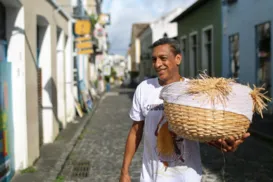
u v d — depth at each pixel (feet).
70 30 42.70
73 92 44.37
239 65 48.73
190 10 68.54
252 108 7.50
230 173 20.48
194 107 7.00
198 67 67.05
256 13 43.14
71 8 45.50
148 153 8.98
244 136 7.47
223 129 6.99
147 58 142.72
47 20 28.19
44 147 27.84
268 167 21.65
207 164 22.54
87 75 65.72
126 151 9.69
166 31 131.54
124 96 92.58
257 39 43.32
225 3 52.60
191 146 8.68
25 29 21.13
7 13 20.40
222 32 54.44
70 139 31.27
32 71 22.81
